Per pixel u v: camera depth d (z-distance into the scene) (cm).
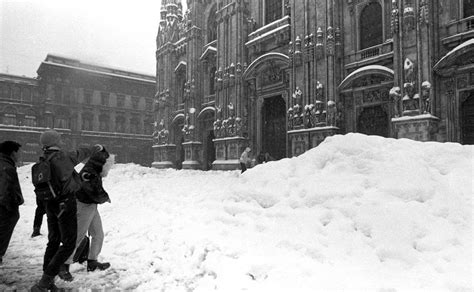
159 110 4081
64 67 5528
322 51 2047
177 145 3841
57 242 391
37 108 5722
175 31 3934
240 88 2714
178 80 3906
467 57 1423
